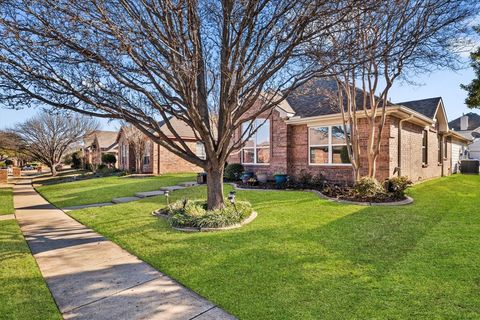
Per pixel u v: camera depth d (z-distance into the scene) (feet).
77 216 24.93
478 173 66.59
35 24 13.60
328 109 40.70
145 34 13.83
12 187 59.98
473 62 35.09
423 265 11.89
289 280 10.92
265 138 45.73
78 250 15.53
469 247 13.89
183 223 19.26
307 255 13.37
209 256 13.73
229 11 15.81
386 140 33.96
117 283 11.33
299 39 15.33
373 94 29.73
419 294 9.57
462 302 9.02
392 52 20.17
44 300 10.03
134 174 70.38
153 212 24.61
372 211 22.27
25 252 15.29
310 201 26.94
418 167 43.78
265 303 9.38
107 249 15.64
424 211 21.98
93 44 13.82
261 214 22.13
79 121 95.71
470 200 26.55
